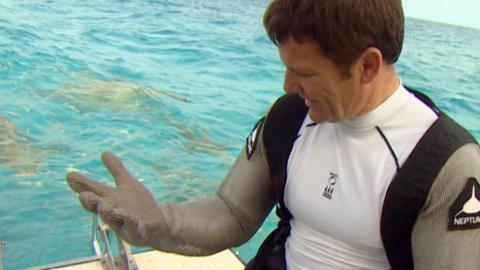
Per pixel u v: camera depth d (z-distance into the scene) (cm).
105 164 102
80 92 653
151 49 893
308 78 83
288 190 102
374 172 89
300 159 99
